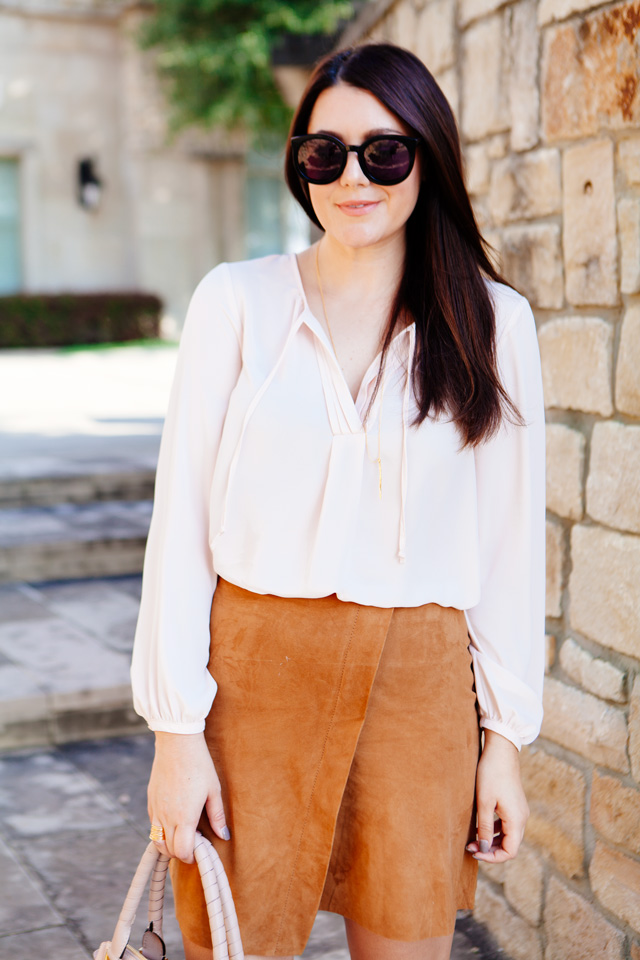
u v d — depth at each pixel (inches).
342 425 53.1
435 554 55.2
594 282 81.2
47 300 637.9
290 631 53.7
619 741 80.0
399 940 54.1
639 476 77.0
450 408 53.9
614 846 80.8
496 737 58.4
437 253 56.1
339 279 56.8
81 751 140.2
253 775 54.2
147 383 461.4
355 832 55.0
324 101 54.5
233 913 52.1
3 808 121.5
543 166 87.3
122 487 251.0
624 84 76.0
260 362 54.5
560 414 86.7
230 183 706.2
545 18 85.4
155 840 54.6
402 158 53.1
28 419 344.2
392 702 54.1
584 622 83.9
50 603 188.1
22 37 646.5
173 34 589.6
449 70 104.6
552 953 88.8
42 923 97.1
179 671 53.8
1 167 665.0
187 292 705.0
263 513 53.5
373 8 134.0
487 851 58.0
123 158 684.7
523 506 57.9
